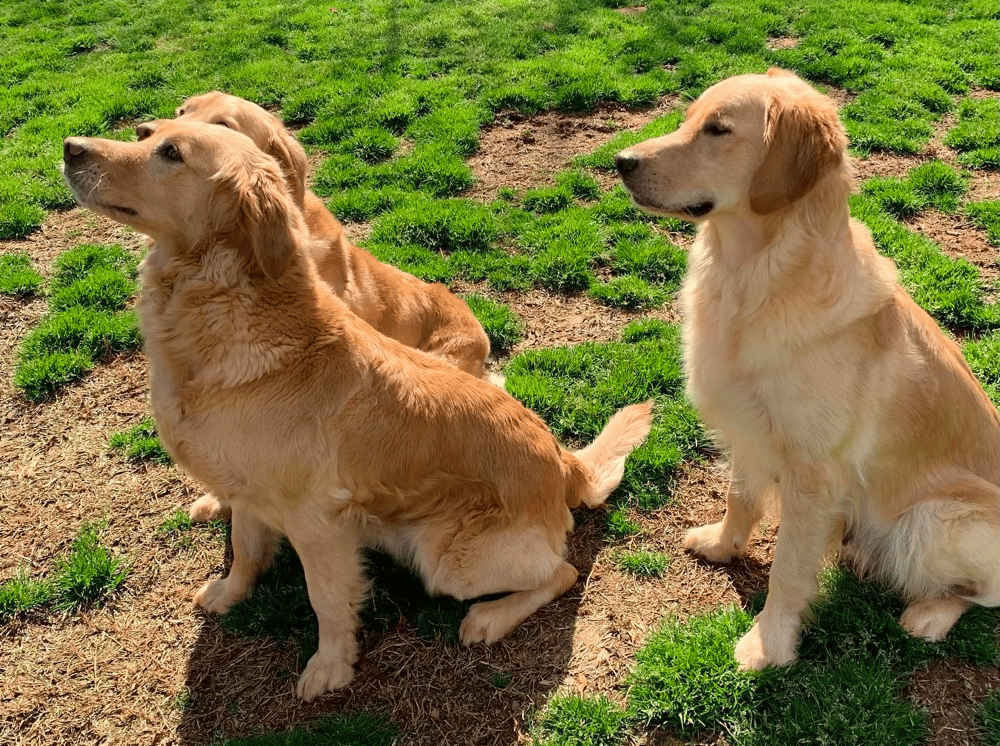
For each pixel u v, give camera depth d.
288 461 1.19
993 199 2.27
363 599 1.30
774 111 1.13
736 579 1.41
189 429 1.19
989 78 3.01
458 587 1.32
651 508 1.53
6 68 3.54
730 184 1.18
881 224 2.13
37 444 1.64
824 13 3.68
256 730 1.24
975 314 1.84
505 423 1.32
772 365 1.18
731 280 1.20
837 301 1.15
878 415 1.23
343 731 1.21
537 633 1.34
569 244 2.13
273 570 1.41
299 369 1.19
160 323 1.19
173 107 3.07
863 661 1.28
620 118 2.91
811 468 1.22
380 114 2.87
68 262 2.07
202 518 1.50
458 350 1.71
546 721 1.23
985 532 1.25
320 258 1.54
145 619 1.37
